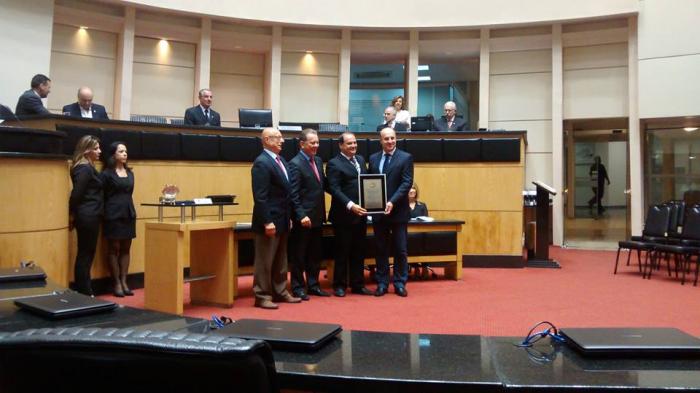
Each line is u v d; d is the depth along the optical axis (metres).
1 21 7.05
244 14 9.12
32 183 3.96
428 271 6.05
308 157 4.56
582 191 9.65
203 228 3.96
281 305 4.23
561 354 1.34
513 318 3.74
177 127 5.68
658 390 1.10
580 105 9.22
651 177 8.70
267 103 9.79
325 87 9.93
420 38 9.80
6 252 3.80
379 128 7.27
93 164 4.57
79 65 8.45
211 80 9.73
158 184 5.49
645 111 8.35
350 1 9.47
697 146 8.40
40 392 0.82
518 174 6.45
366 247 5.36
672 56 8.19
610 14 8.60
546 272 6.10
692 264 6.75
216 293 4.23
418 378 1.15
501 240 6.46
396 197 4.54
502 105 9.62
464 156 6.53
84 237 4.41
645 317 3.78
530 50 9.50
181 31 9.10
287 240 4.69
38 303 1.66
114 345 0.75
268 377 0.81
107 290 4.89
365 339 1.47
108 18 8.49
